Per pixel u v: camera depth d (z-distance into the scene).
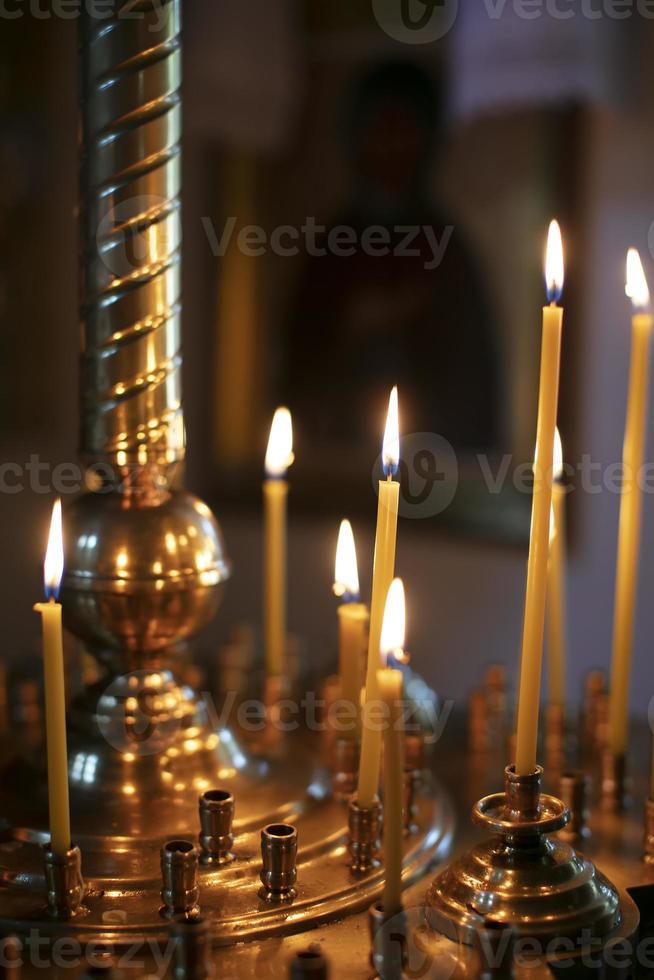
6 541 4.77
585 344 3.75
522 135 3.81
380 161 4.11
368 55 4.07
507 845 1.34
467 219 3.96
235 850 1.50
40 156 4.54
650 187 3.62
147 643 1.59
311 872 1.49
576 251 3.74
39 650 2.60
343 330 4.27
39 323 4.66
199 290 4.52
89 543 1.54
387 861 1.21
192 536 1.58
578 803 1.68
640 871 1.57
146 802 1.54
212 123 4.14
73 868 1.35
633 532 1.83
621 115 3.64
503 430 3.98
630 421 1.83
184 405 4.61
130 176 1.49
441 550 4.16
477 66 3.71
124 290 1.51
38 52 4.47
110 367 1.53
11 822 1.53
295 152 4.29
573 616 3.87
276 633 2.20
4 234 4.53
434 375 4.10
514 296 3.90
